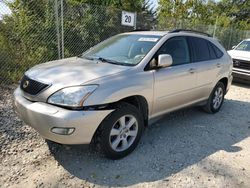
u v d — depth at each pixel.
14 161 3.61
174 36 4.73
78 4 8.48
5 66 7.10
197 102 5.30
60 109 3.26
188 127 5.09
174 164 3.74
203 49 5.37
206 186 3.30
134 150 4.04
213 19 22.14
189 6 20.62
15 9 7.25
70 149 3.96
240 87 9.15
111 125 3.54
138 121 3.90
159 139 4.48
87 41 8.84
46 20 7.72
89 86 3.37
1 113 5.09
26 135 4.30
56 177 3.33
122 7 11.56
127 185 3.25
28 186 3.15
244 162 3.92
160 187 3.23
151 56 4.16
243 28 26.89
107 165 3.62
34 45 7.57
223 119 5.68
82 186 3.19
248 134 4.99
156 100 4.19
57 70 3.78
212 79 5.50
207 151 4.18
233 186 3.34
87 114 3.26
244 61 8.95
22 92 3.75
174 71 4.44
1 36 7.03
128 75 3.78
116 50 4.55
